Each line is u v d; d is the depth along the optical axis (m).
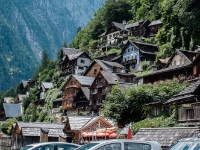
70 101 124.25
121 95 64.31
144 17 195.25
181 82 67.94
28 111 163.88
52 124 83.44
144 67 132.50
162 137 35.31
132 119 62.78
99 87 107.62
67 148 26.81
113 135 53.66
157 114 56.97
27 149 26.33
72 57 167.75
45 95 162.12
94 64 135.38
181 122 43.44
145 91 63.19
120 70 132.50
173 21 123.81
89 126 64.31
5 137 108.06
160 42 140.38
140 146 21.12
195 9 111.81
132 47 143.50
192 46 110.56
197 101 41.06
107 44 178.50
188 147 17.38
